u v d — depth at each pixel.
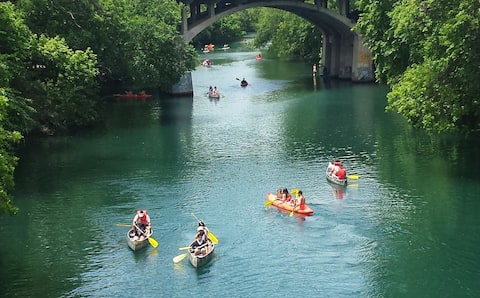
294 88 81.31
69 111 53.28
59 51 50.91
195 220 33.44
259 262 28.45
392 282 26.39
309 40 111.62
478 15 34.31
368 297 25.28
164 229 32.38
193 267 28.12
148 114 63.06
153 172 42.00
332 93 76.00
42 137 52.06
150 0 71.94
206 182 39.69
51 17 55.84
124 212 34.75
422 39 40.56
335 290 25.88
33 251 30.09
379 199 35.75
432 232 31.11
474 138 48.50
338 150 46.75
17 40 44.19
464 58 35.78
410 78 39.34
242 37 169.75
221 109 65.94
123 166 43.47
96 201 36.50
